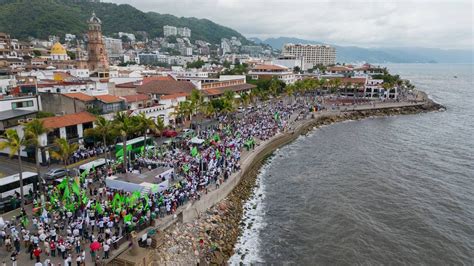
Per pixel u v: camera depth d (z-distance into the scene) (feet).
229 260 143.84
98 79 427.33
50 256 116.26
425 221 176.76
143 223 136.46
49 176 178.40
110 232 126.31
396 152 304.71
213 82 474.90
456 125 429.79
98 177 184.65
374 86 603.67
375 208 191.42
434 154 297.94
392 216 182.29
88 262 114.73
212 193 179.11
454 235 164.14
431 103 580.30
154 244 131.54
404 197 205.98
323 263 142.92
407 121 458.50
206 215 167.94
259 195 211.41
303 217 181.98
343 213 184.24
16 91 302.86
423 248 153.69
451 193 212.02
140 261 113.70
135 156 221.25
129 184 163.94
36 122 164.55
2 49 606.14
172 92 379.55
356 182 230.68
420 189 218.38
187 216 157.07
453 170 255.50
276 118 381.81
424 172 250.78
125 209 144.97
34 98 262.88
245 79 574.56
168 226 146.72
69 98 262.67
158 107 307.58
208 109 311.06
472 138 358.02
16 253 113.91
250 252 150.20
